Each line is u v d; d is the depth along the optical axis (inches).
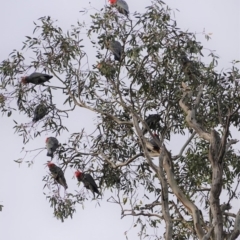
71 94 1224.8
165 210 1085.8
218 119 1199.6
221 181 1067.9
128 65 1164.5
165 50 1151.0
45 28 1186.0
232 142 1107.9
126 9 1143.6
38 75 1198.9
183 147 1213.7
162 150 1126.4
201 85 1144.8
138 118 1166.3
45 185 1225.4
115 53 1144.8
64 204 1222.9
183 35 1146.0
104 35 1151.6
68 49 1181.7
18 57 1205.7
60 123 1233.4
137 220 1227.2
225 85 1185.4
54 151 1216.8
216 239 1048.8
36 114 1216.2
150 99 1204.5
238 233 1060.5
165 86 1182.9
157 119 1192.2
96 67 1179.3
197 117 1196.5
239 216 1070.4
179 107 1203.2
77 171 1198.3
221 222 1056.2
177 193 1108.5
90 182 1186.0
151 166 1125.1
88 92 1228.5
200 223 1080.8
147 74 1178.6
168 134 1215.6
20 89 1218.0
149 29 1139.9
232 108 1164.5
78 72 1213.7
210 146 1087.6
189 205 1098.1
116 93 1223.5
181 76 1177.4
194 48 1139.3
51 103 1225.4
